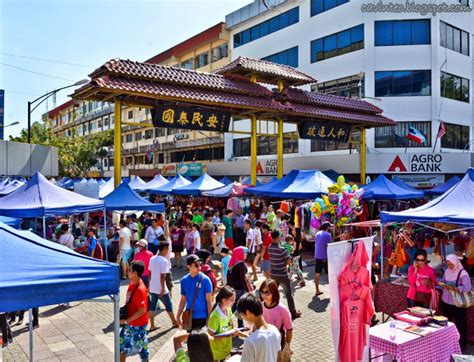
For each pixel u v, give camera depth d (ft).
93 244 37.86
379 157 83.87
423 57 89.61
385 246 37.14
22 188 37.83
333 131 75.20
